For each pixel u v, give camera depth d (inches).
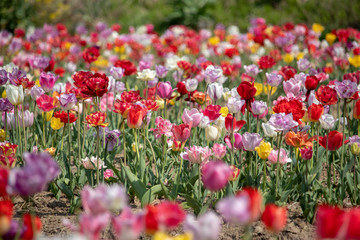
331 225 70.7
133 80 339.3
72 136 216.2
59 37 471.2
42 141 192.4
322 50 368.5
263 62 270.5
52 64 263.7
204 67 259.1
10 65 246.7
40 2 644.1
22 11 604.7
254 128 222.5
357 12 572.4
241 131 215.5
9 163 141.9
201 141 197.2
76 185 171.6
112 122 215.5
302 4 659.4
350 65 360.5
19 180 77.1
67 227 146.0
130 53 402.9
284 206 151.9
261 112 161.3
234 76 306.3
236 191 150.9
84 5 760.3
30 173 76.6
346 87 165.9
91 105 236.4
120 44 408.5
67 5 711.1
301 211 156.3
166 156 173.6
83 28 521.0
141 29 518.3
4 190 86.4
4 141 173.9
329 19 591.2
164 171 176.1
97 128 153.2
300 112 156.8
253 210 78.6
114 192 78.2
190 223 74.5
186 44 387.2
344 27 570.3
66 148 205.5
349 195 158.1
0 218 77.4
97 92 165.9
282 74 244.5
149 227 79.9
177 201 163.9
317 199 156.7
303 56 367.9
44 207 162.7
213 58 434.0
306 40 404.2
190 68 260.1
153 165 197.0
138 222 76.8
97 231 80.4
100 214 79.0
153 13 780.6
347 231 69.8
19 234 83.3
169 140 179.5
